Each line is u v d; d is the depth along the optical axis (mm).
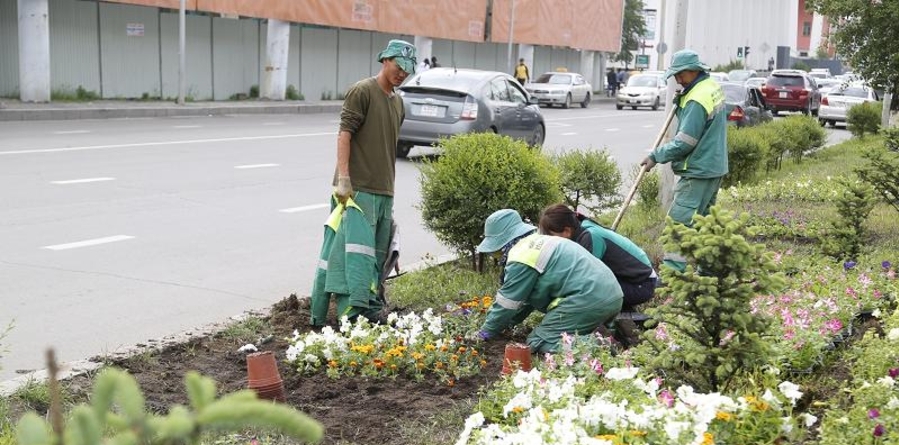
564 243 6758
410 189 16156
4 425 5035
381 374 6312
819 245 11047
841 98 39062
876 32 14547
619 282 7328
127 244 10688
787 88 45875
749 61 93812
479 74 20688
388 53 7398
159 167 16750
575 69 63438
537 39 53812
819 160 22688
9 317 7777
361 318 6949
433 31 44281
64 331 7449
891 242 11078
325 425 5426
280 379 5812
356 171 7426
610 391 4980
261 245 11023
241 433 4992
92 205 12883
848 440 4609
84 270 9430
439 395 6016
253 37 36188
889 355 5844
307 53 39188
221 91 35094
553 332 6641
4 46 27938
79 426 1720
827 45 16031
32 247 10305
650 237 11508
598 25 61438
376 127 7414
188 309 8227
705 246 4973
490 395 5590
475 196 9047
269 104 33938
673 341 5609
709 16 86562
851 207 10383
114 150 18719
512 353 6070
